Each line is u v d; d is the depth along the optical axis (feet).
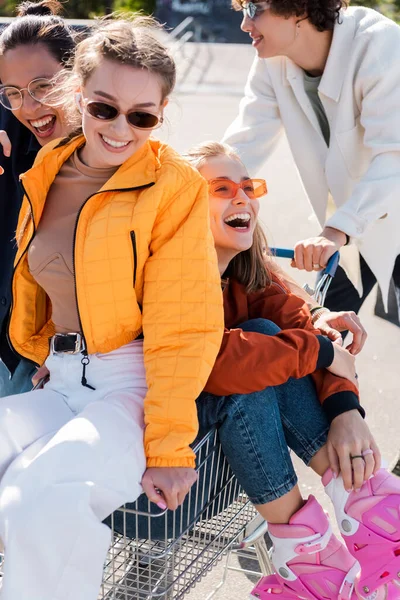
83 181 9.64
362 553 9.90
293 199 30.60
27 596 7.99
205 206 9.28
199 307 9.04
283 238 27.48
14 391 12.05
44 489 8.21
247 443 9.68
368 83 13.28
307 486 15.88
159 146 9.69
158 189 9.11
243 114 15.23
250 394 9.73
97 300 9.29
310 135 14.53
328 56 13.55
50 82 11.19
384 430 17.65
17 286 10.32
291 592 10.13
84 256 9.23
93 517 8.14
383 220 13.87
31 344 10.57
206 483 10.03
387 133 13.24
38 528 8.04
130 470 8.68
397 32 13.38
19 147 12.09
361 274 15.17
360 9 13.94
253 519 11.10
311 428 10.19
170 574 9.79
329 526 9.93
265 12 13.32
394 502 9.75
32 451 8.95
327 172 14.29
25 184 9.73
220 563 13.67
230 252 10.84
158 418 8.86
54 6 12.56
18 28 11.39
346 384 10.21
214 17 72.69
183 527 9.92
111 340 9.47
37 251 9.80
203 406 9.85
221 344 9.66
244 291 11.21
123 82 8.86
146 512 9.16
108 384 9.52
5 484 8.66
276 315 11.09
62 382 9.75
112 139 9.11
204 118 40.37
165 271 9.11
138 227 9.07
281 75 14.42
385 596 10.00
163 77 9.11
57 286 9.71
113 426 8.81
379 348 21.27
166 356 9.02
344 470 9.77
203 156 10.89
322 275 12.56
